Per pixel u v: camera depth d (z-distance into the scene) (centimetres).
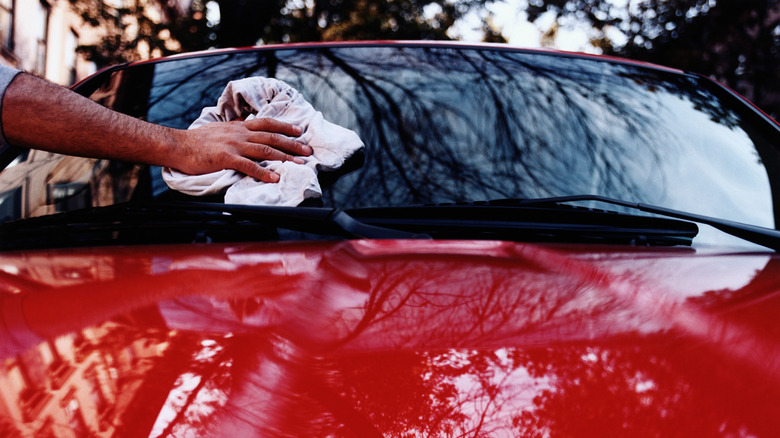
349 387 57
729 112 182
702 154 161
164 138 141
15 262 107
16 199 149
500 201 138
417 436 50
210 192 138
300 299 81
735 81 1116
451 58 186
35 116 137
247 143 141
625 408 54
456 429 51
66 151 141
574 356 63
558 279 90
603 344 66
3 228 136
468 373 60
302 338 69
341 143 144
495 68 181
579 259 103
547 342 66
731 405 55
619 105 173
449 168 145
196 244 118
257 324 73
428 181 142
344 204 135
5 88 138
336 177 141
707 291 87
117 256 109
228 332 70
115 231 129
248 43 1014
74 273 97
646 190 147
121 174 152
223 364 62
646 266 101
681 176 153
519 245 112
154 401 56
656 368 61
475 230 129
